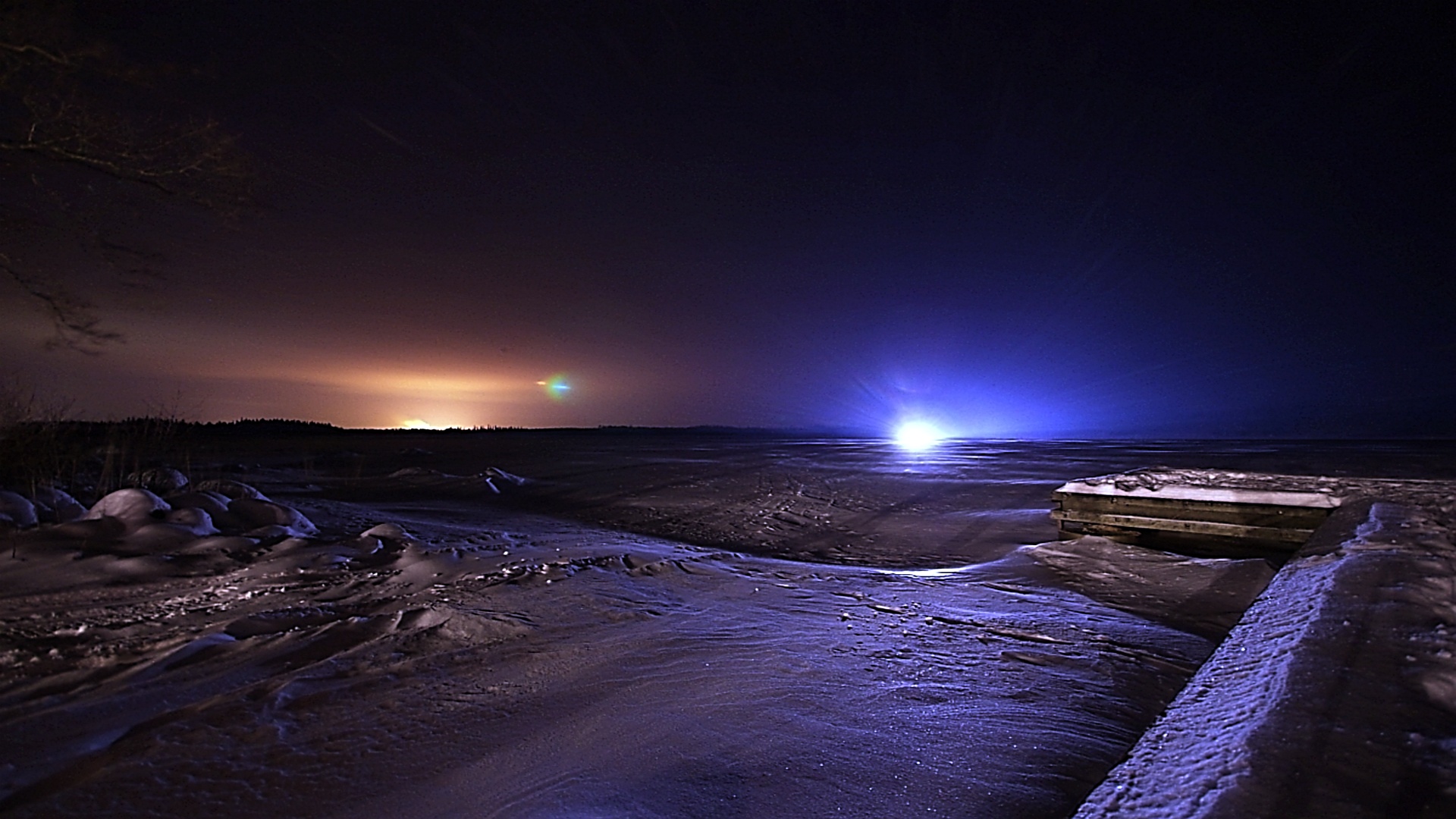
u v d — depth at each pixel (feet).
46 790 8.68
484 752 9.74
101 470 37.91
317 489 49.19
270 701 11.48
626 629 16.29
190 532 25.77
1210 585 21.02
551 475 64.34
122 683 12.53
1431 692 7.27
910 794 8.52
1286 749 6.16
